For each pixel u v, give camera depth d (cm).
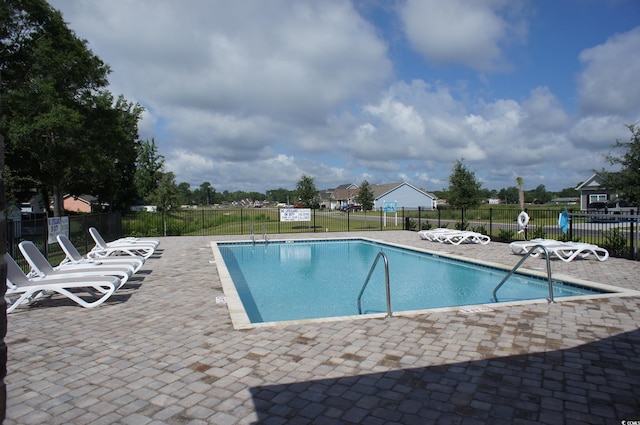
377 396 338
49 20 2347
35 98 2200
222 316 586
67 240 941
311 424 296
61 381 370
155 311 618
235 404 326
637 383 358
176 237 2019
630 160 1870
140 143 3722
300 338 480
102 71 2662
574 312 583
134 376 380
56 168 2569
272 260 1424
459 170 2917
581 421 299
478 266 1142
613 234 1256
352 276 1130
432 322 538
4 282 142
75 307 647
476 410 314
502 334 488
